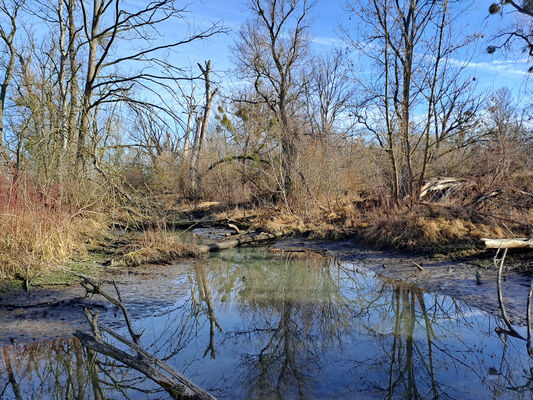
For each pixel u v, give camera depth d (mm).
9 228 7797
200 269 10031
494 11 16547
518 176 12219
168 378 4055
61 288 7453
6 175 8547
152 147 11945
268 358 5148
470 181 12422
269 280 9164
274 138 19531
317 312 6941
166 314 6711
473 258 8758
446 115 11797
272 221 15812
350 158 17312
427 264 9000
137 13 12352
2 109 12734
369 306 7105
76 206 11234
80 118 12719
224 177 23281
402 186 13695
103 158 12469
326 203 16359
